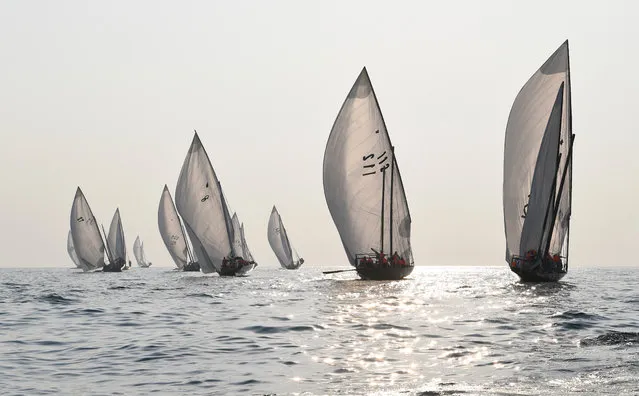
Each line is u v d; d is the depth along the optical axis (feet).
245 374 99.76
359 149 351.05
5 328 157.48
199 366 106.63
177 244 638.94
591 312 182.09
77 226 643.04
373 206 354.74
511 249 314.55
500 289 288.10
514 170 310.45
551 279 297.74
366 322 162.91
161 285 368.48
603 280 411.13
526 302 219.00
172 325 161.89
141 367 106.42
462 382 89.81
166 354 118.52
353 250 358.64
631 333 131.75
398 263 356.18
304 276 523.29
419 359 109.70
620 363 99.19
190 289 320.70
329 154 349.61
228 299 246.88
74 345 129.80
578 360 103.24
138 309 205.26
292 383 92.58
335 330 148.77
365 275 355.15
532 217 291.58
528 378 90.63
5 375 100.78
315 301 231.30
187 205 435.53
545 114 300.40
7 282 436.35
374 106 350.43
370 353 116.67
